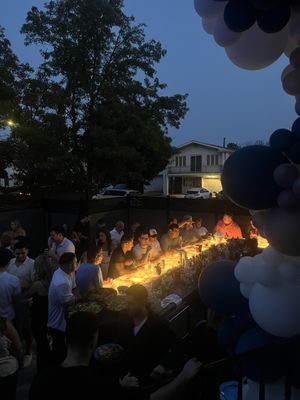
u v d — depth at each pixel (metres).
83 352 1.87
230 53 2.26
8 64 14.43
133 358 3.01
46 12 14.51
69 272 4.16
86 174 15.13
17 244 4.92
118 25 14.77
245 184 1.89
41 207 12.16
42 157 13.83
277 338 2.07
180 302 4.48
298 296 1.90
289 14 1.92
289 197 1.80
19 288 4.35
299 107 2.01
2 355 2.98
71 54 14.23
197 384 2.30
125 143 14.68
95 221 12.11
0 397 2.98
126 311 3.34
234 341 2.29
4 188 15.09
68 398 1.72
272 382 2.04
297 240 1.83
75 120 14.88
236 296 2.29
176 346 2.91
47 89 14.25
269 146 1.99
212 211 11.94
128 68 15.38
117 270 5.42
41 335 4.42
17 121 14.20
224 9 2.01
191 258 6.04
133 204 13.15
